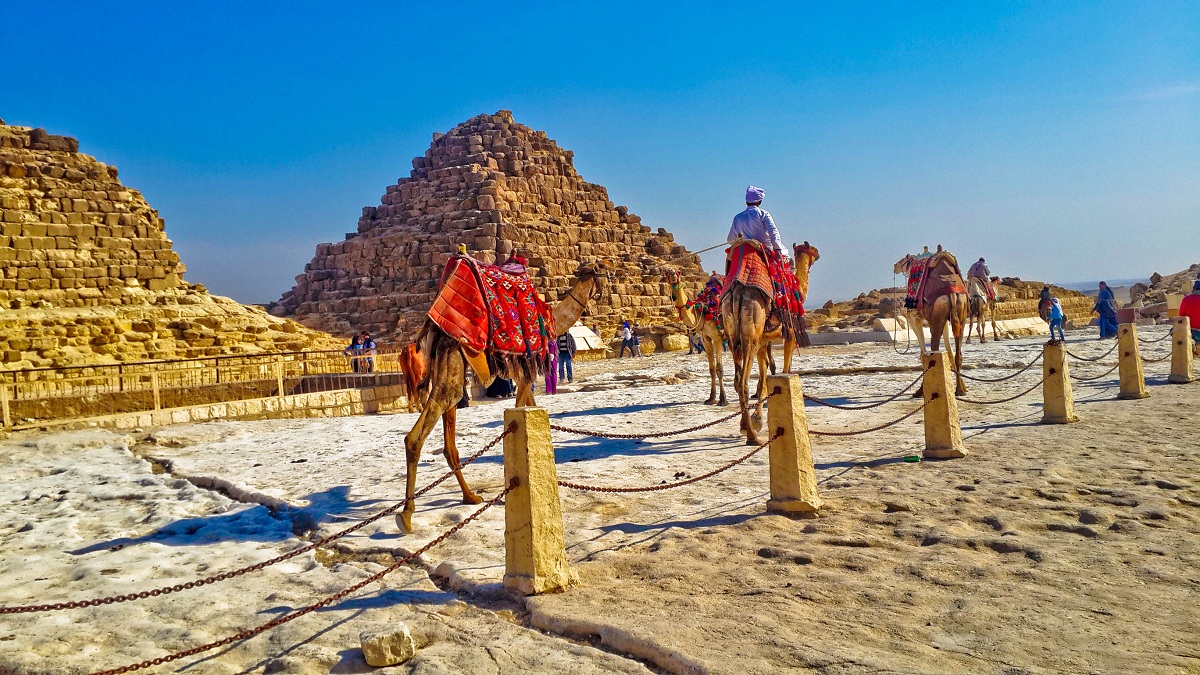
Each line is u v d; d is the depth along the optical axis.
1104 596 5.21
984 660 4.40
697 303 16.91
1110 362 22.02
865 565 6.10
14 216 28.66
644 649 4.82
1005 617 4.96
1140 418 11.70
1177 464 8.66
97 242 30.55
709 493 8.86
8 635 5.50
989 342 33.50
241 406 19.27
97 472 12.20
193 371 24.58
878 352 31.86
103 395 19.23
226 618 5.79
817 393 18.00
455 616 5.68
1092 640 4.57
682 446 11.98
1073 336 36.53
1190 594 5.17
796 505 7.63
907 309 16.53
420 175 58.28
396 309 48.00
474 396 21.95
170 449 14.66
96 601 4.54
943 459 9.70
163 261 32.25
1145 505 7.15
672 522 7.73
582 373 30.36
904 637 4.77
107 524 8.86
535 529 5.93
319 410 20.56
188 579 6.71
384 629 4.97
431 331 8.19
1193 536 6.32
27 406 18.09
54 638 5.45
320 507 8.98
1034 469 8.77
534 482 5.96
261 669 4.97
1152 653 4.36
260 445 14.57
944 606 5.23
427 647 5.17
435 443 13.56
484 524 7.98
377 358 29.84
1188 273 62.31
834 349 35.47
